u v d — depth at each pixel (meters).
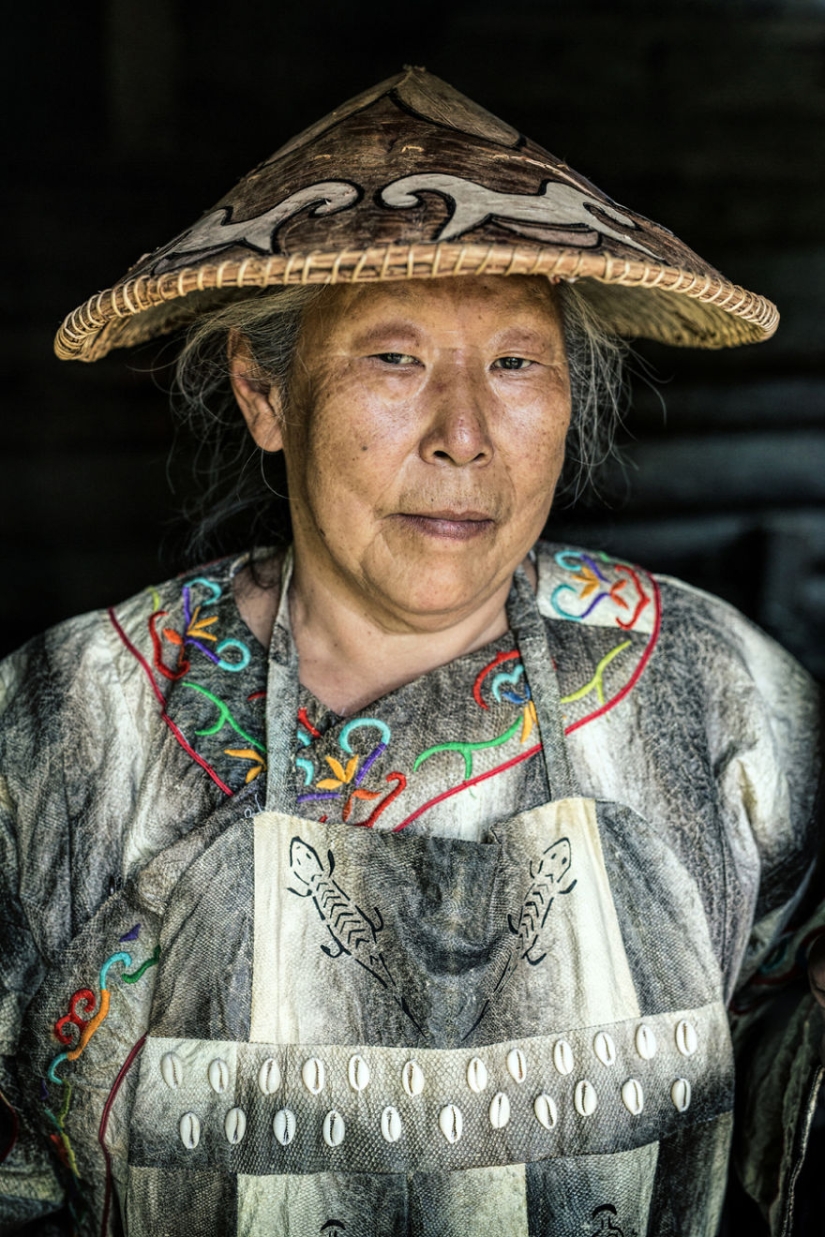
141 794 0.92
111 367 3.17
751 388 3.30
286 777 0.88
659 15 3.34
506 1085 0.86
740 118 3.38
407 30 3.47
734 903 0.97
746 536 3.25
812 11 3.36
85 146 3.33
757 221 3.40
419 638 0.93
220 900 0.87
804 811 1.03
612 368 1.07
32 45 3.31
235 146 3.43
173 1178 0.86
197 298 1.02
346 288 0.81
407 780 0.89
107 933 0.90
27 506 3.15
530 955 0.87
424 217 0.73
